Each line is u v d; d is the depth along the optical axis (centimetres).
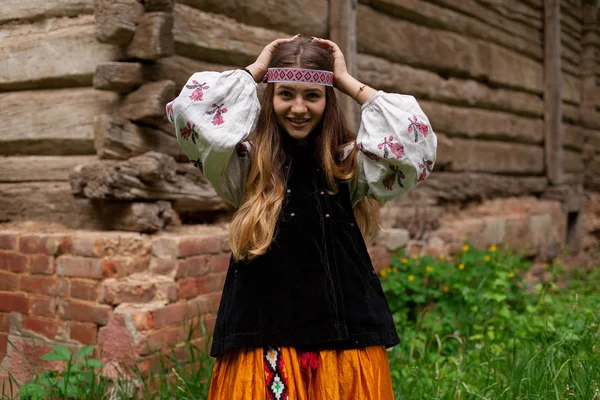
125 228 323
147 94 317
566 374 300
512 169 678
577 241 816
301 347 192
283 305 192
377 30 480
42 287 322
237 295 195
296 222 196
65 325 314
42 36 355
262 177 196
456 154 580
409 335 375
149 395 286
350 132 212
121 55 326
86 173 317
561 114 753
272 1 386
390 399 202
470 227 563
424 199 541
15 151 373
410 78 514
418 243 507
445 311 411
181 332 310
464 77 596
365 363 195
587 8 852
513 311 436
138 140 324
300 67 196
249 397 189
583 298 483
